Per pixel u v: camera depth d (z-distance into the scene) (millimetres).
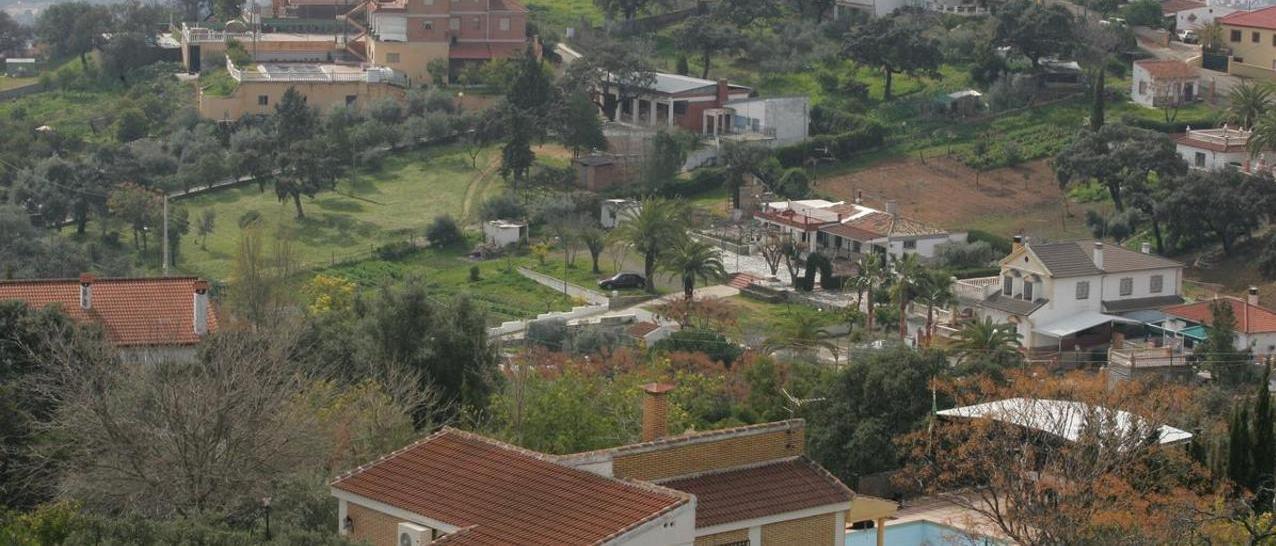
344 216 189750
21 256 163625
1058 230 185875
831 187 198125
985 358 118062
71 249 169000
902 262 155000
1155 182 183750
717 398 107750
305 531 54625
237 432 67688
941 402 94688
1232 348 136500
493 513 54062
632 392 89938
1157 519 68750
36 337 79562
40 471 70875
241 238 152875
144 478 66312
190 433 66750
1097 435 74125
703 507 56688
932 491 79125
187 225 179375
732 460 59219
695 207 194250
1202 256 172250
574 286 170375
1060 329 147375
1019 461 74000
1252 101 194125
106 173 189750
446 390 96062
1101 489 70688
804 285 167750
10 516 60344
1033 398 80000
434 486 56125
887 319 156625
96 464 67250
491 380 96938
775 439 60062
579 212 188500
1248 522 67312
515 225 183625
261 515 62344
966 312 152875
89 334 82438
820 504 58312
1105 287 150500
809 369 114125
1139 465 75250
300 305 132375
